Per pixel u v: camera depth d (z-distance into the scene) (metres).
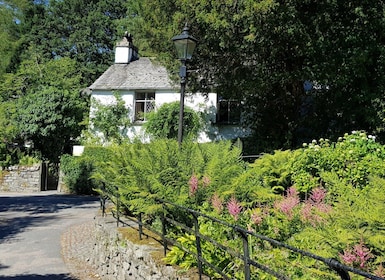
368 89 10.74
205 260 3.56
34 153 23.11
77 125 22.62
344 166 6.54
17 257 7.73
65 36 35.19
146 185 5.25
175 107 16.75
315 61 10.09
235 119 16.86
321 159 6.66
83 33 33.50
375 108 10.68
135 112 19.34
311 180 6.33
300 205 4.27
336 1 9.54
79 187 19.55
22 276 6.51
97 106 19.52
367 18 10.21
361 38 10.30
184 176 5.35
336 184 4.16
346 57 9.95
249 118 14.56
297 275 3.21
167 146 6.08
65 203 15.76
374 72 10.91
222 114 17.30
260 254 3.71
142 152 6.27
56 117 21.75
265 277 3.31
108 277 6.25
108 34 34.91
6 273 6.68
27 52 30.25
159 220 5.70
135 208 6.00
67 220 11.86
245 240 2.83
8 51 25.02
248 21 9.08
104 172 7.48
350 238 2.95
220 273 3.23
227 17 9.30
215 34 9.84
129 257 5.29
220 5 9.23
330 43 9.84
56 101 22.12
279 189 6.71
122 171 6.60
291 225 3.75
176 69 12.55
